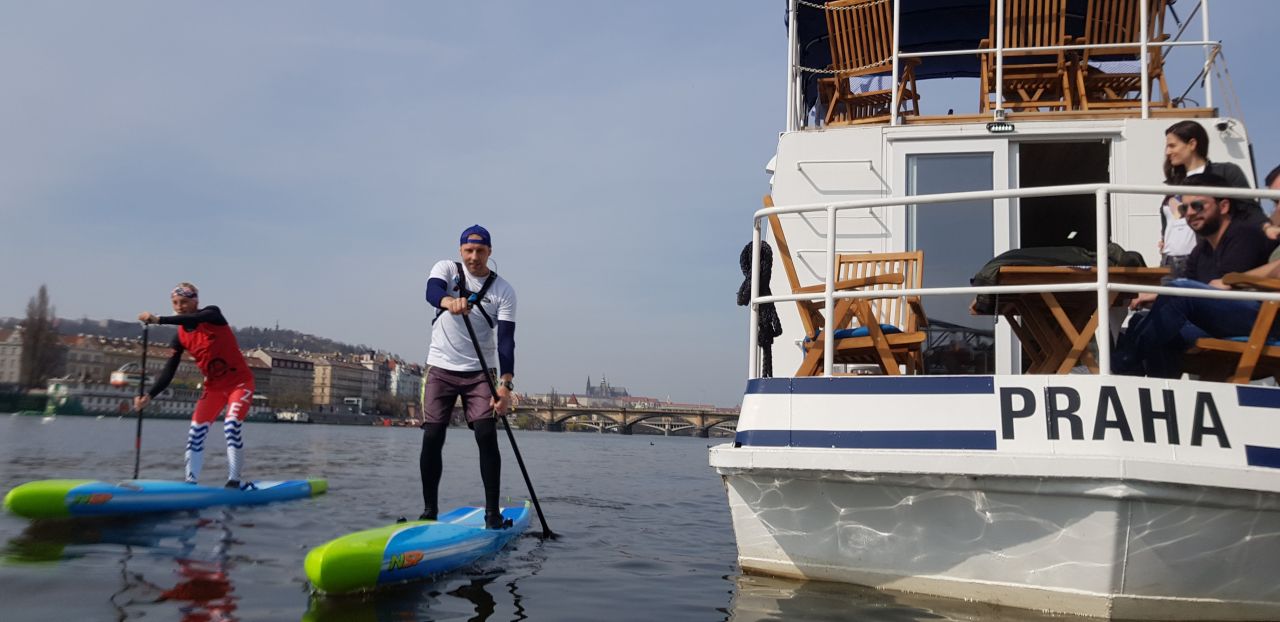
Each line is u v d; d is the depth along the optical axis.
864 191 6.07
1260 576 3.57
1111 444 3.62
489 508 5.55
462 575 4.54
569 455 26.16
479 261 5.40
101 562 4.38
